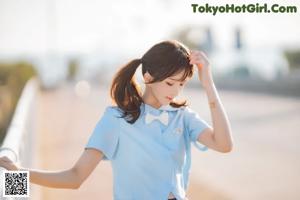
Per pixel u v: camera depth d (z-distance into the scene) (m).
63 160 11.17
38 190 7.94
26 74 38.72
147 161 3.27
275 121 17.31
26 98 9.81
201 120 3.48
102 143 3.30
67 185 3.26
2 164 3.22
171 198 3.30
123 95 3.35
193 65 3.36
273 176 9.40
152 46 3.34
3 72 38.25
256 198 7.96
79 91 42.75
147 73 3.29
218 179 9.27
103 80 60.94
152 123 3.31
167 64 3.20
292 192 8.27
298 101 24.48
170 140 3.33
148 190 3.27
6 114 18.36
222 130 3.36
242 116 19.19
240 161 10.81
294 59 48.78
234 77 36.88
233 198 7.96
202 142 3.46
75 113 21.77
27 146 7.07
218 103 3.39
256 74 39.31
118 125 3.32
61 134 15.23
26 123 6.97
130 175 3.29
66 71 80.38
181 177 3.39
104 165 10.13
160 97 3.31
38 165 10.61
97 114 21.16
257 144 12.84
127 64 3.38
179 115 3.42
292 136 13.97
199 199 7.85
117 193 3.34
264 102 24.92
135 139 3.29
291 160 10.78
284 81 28.98
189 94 33.12
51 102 29.36
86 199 7.74
